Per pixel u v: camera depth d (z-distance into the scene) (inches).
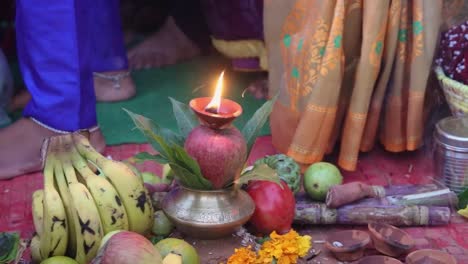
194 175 58.5
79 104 73.3
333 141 74.9
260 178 59.4
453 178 70.0
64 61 72.1
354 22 70.9
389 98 73.9
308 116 71.4
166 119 83.6
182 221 59.0
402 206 65.8
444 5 76.2
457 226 66.4
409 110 73.0
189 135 59.3
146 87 90.8
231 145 58.4
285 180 65.3
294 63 72.3
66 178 58.5
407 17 71.4
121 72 86.9
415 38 71.2
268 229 61.9
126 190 59.1
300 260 60.9
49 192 57.6
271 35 74.2
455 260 60.3
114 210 58.1
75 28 71.3
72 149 59.6
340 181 66.4
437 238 65.0
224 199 59.3
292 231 59.8
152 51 97.7
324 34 70.0
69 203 57.7
